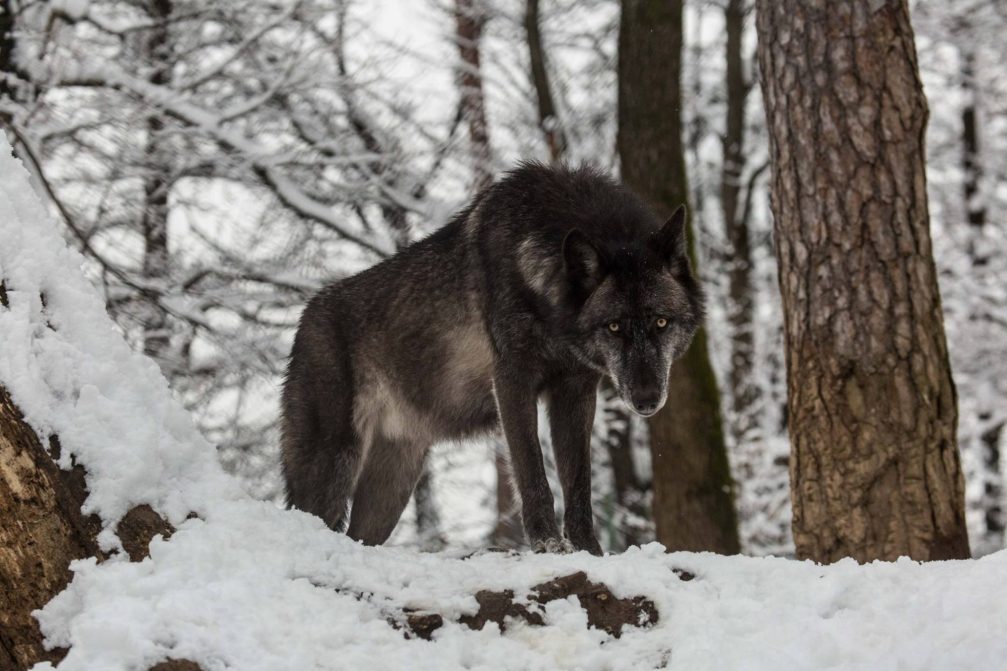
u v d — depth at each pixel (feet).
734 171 60.08
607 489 46.37
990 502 60.54
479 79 49.67
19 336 13.07
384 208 43.70
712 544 33.47
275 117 41.11
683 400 33.91
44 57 36.17
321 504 21.88
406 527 47.06
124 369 14.05
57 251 14.19
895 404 20.93
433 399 21.52
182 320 36.91
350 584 13.38
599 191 20.24
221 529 13.43
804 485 21.81
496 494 46.44
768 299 58.75
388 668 11.66
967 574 12.71
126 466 13.10
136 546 12.84
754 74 63.05
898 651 11.20
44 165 36.45
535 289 19.08
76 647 11.16
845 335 21.33
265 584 12.67
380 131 43.11
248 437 38.73
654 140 34.50
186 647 11.23
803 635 11.76
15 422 12.54
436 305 21.04
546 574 13.67
